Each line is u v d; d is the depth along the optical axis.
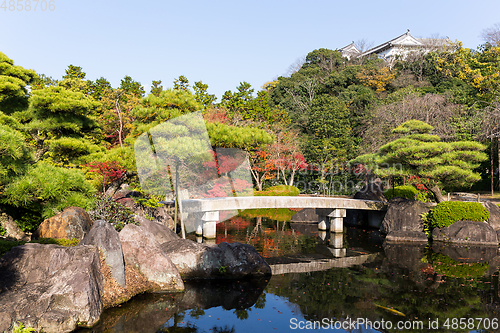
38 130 9.16
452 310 5.70
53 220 7.02
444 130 20.00
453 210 12.01
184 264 7.30
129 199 10.63
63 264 5.21
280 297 6.26
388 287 6.89
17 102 9.92
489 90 25.08
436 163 12.33
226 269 7.40
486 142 21.50
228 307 5.75
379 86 35.56
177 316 5.32
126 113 19.58
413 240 12.10
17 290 4.71
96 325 4.83
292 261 9.05
